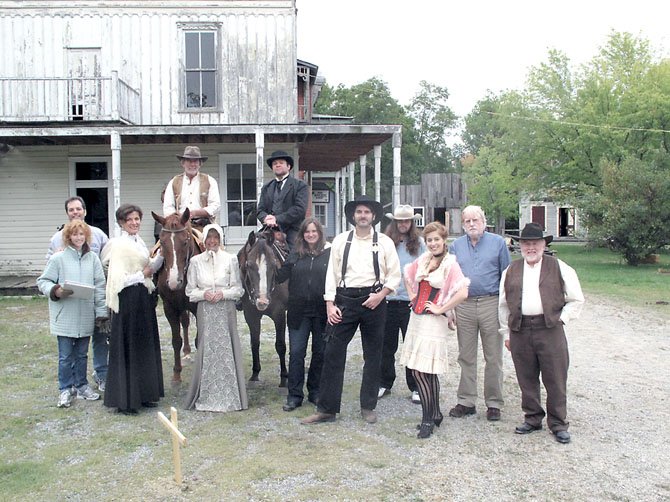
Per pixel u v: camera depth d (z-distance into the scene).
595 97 27.22
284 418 5.92
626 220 20.59
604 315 11.75
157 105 16.28
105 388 6.07
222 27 16.28
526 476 4.59
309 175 24.27
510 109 29.44
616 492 4.34
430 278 5.32
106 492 4.36
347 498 4.24
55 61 16.14
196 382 6.22
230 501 4.20
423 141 68.56
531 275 5.35
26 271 16.45
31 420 5.86
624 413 6.10
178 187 7.82
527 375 5.45
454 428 5.63
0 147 16.17
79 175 16.50
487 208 35.41
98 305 6.32
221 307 6.16
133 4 16.14
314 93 22.73
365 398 5.84
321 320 6.18
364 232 5.68
